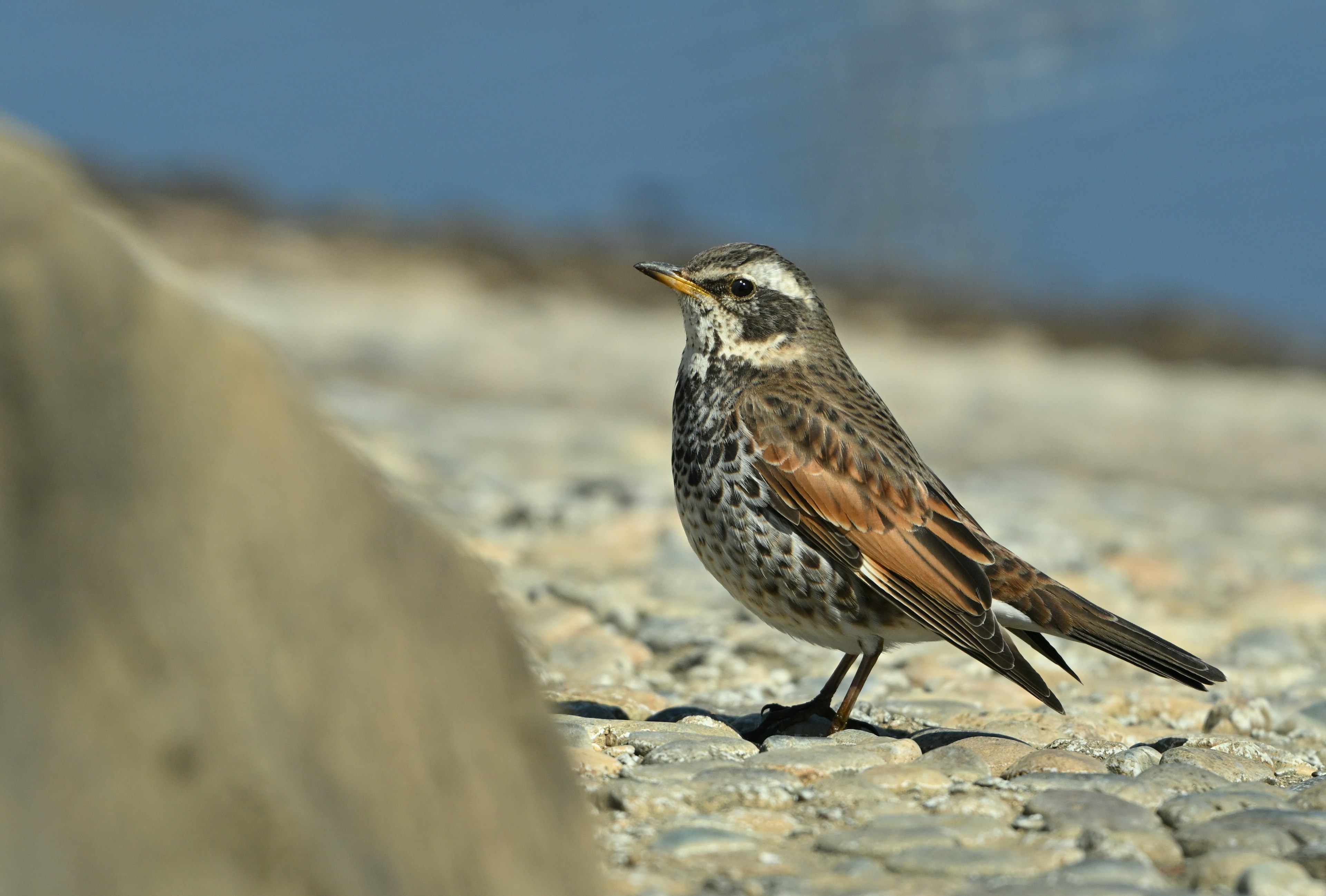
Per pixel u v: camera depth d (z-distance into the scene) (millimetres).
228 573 5051
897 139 71250
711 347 11172
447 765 5535
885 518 10383
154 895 4695
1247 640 15375
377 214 66125
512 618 6070
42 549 4734
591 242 66562
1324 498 33188
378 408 31203
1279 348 57219
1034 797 8055
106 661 4777
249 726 4953
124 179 65188
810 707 10828
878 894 6605
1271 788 8727
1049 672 13602
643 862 7062
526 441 28203
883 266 65875
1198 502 30406
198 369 5117
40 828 4531
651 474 24078
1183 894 6594
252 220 63156
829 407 10727
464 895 5418
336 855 5016
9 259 4848
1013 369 51469
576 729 9477
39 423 4785
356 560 5426
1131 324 59094
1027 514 22047
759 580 10711
